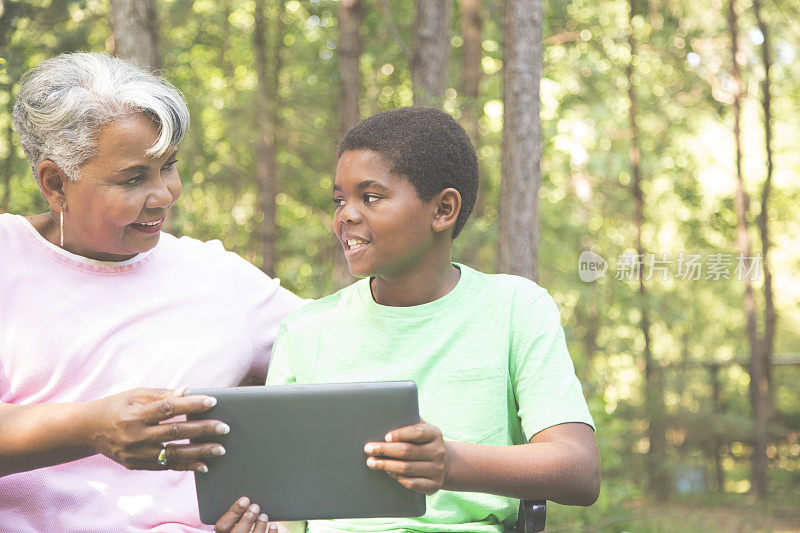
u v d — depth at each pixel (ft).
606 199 36.01
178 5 28.94
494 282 5.42
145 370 5.63
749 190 36.78
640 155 34.60
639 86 33.73
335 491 4.34
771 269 34.68
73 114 5.03
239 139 30.60
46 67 5.32
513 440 5.34
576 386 5.02
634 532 17.71
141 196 5.23
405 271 5.25
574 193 35.70
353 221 4.97
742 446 31.40
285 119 31.94
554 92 32.37
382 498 4.32
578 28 31.24
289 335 5.60
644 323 32.76
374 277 5.61
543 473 4.43
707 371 32.32
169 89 5.36
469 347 5.19
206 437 4.36
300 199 34.68
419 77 17.83
